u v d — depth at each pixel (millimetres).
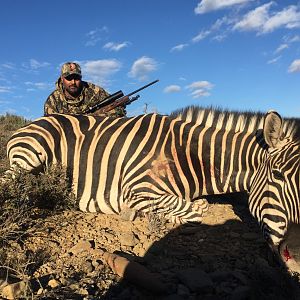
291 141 1771
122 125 2387
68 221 2090
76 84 3141
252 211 1847
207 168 2176
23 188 2090
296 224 1593
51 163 2361
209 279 1524
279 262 1631
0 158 3771
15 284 1345
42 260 1657
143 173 2209
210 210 2379
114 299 1411
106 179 2291
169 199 2160
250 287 1469
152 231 1999
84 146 2354
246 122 2166
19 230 1884
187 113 2334
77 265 1624
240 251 1848
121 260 1559
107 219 2184
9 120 6762
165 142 2252
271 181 1728
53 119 2426
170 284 1513
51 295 1356
